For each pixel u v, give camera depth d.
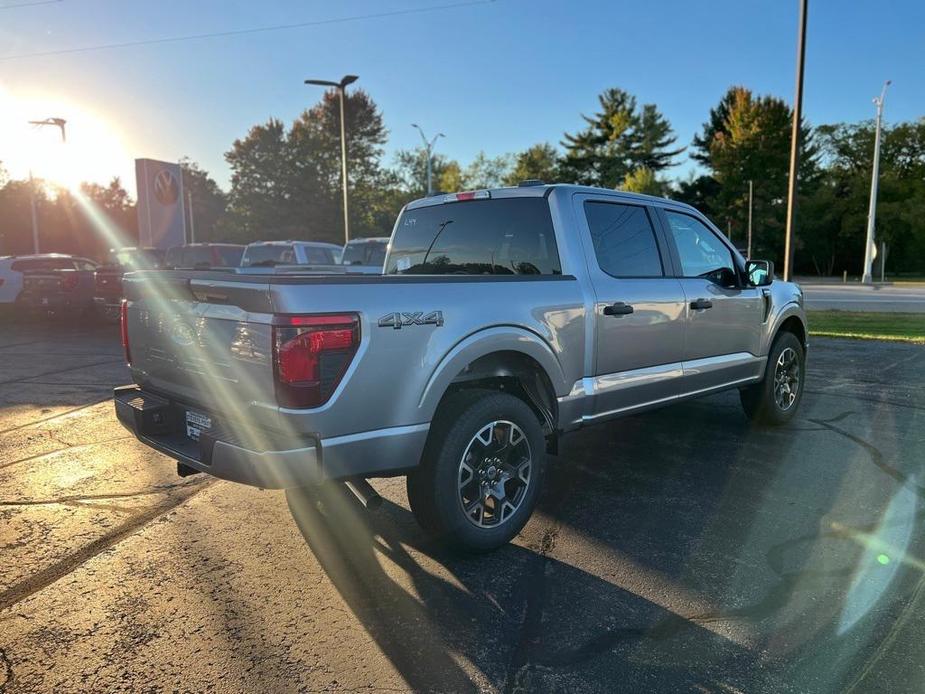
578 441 5.73
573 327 3.99
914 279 49.06
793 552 3.56
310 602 3.13
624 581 3.29
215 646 2.77
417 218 5.12
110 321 15.70
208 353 3.24
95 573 3.41
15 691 2.48
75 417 6.66
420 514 3.44
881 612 2.96
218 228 67.06
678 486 4.61
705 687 2.48
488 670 2.61
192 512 4.22
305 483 2.90
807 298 23.09
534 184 4.38
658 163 67.62
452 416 3.39
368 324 3.00
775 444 5.56
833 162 58.16
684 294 4.79
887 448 5.41
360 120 62.50
